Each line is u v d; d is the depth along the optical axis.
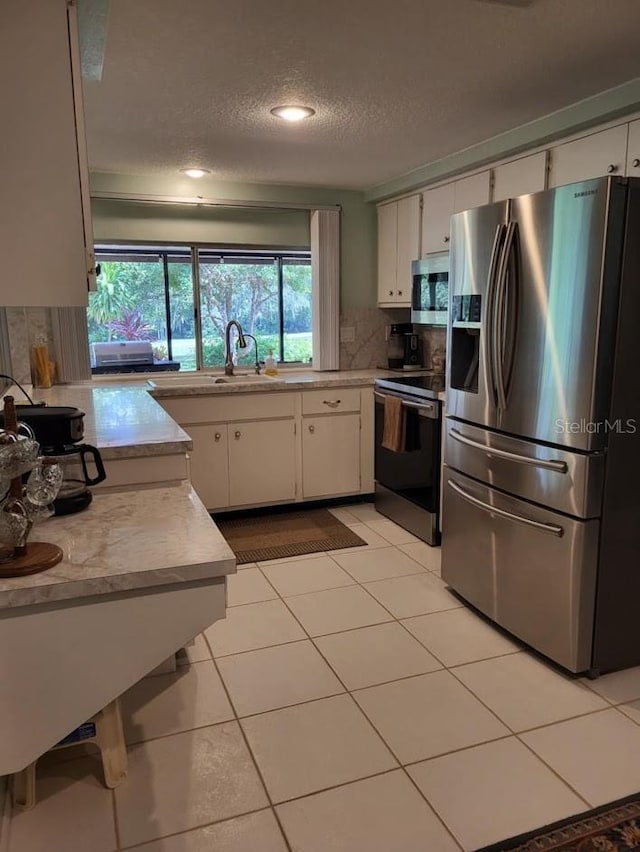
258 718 2.03
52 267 1.39
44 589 1.11
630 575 2.23
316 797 1.69
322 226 4.40
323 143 3.28
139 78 2.37
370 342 4.75
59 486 1.33
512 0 1.84
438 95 2.60
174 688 2.20
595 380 2.03
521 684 2.21
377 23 1.96
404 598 2.89
